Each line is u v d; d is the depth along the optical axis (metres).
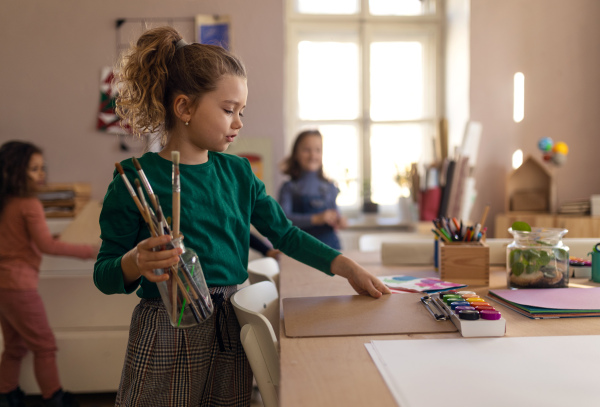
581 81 3.51
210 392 1.04
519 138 3.50
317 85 3.83
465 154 3.22
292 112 3.81
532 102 3.50
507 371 0.72
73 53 3.23
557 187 3.52
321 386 0.68
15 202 2.27
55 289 2.39
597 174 3.53
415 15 3.82
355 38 3.83
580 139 3.53
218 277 1.04
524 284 1.21
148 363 0.98
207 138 1.04
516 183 3.40
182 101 1.02
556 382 0.68
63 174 3.25
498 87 3.48
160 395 0.98
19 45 3.21
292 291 1.31
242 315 1.01
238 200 1.13
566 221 2.98
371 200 3.84
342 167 3.85
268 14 3.30
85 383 2.39
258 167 3.31
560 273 1.21
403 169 3.81
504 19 3.46
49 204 3.00
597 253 1.32
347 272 1.17
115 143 3.26
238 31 3.29
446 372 0.72
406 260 1.71
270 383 0.96
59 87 3.23
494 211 3.52
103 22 3.24
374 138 3.87
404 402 0.62
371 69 3.85
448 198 3.13
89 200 3.22
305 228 2.79
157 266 0.81
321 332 0.90
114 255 0.98
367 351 0.81
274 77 3.32
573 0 3.50
